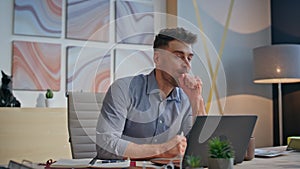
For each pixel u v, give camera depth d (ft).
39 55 10.72
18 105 9.59
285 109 12.76
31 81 10.59
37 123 9.34
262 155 5.63
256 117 4.94
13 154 9.04
